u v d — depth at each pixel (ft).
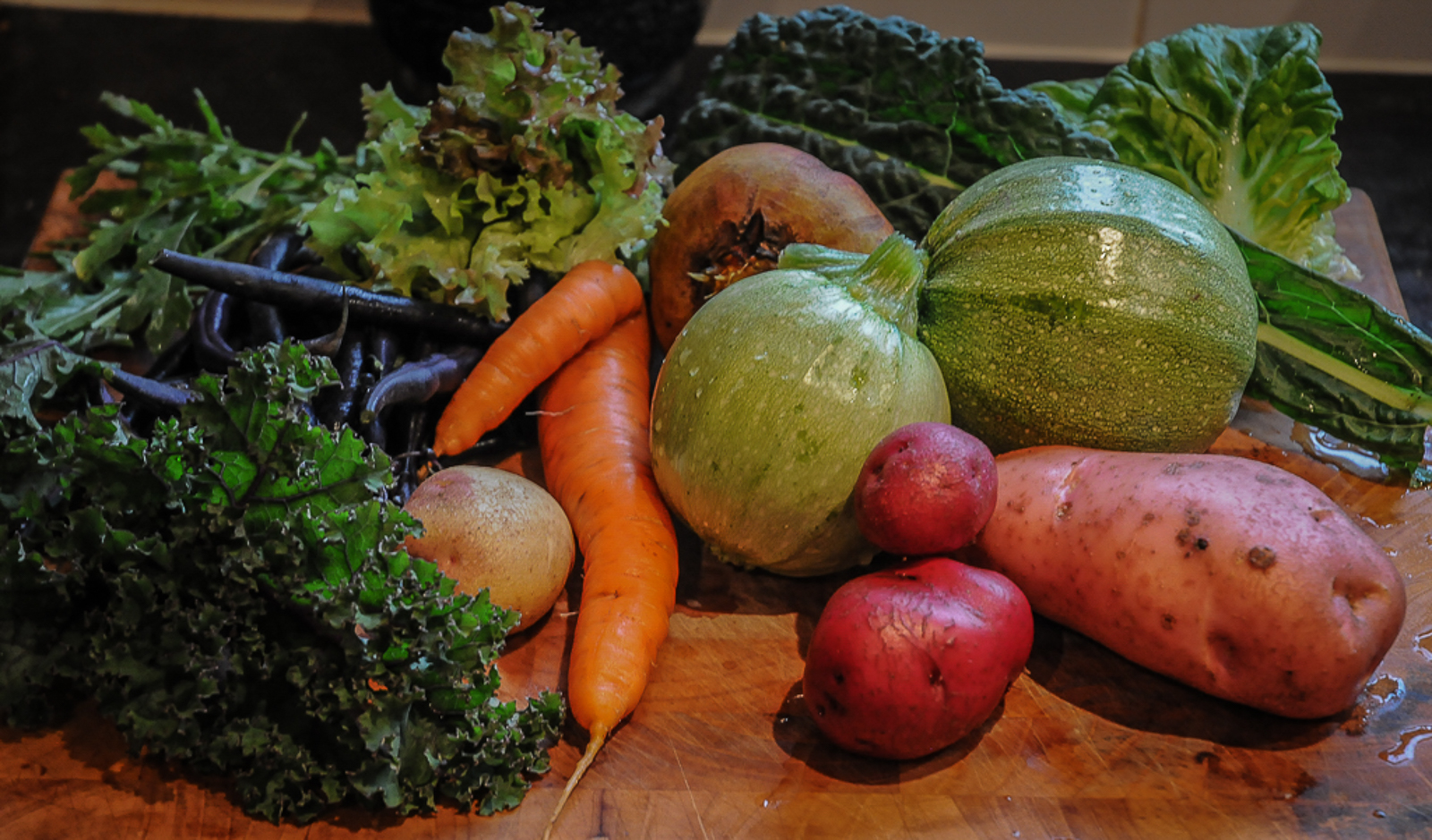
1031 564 4.51
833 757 4.27
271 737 3.89
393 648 3.82
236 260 6.15
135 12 9.98
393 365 5.38
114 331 5.93
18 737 4.21
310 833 3.95
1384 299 6.57
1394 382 5.33
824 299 4.50
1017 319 4.64
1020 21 9.41
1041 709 4.46
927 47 5.98
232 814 4.00
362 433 5.12
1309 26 6.32
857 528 4.56
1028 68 9.36
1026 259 4.63
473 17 6.77
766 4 9.57
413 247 5.48
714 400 4.41
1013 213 4.73
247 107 9.13
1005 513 4.57
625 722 4.41
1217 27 6.45
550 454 5.36
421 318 5.45
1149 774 4.21
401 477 5.17
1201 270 4.61
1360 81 9.22
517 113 5.38
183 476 4.00
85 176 6.33
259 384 4.00
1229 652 4.13
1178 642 4.20
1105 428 4.72
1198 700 4.49
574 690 4.29
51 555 4.05
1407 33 9.14
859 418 4.35
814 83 6.22
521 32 5.45
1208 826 4.04
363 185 6.20
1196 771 4.22
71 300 5.91
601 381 5.45
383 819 4.00
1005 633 4.08
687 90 8.93
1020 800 4.12
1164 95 6.24
